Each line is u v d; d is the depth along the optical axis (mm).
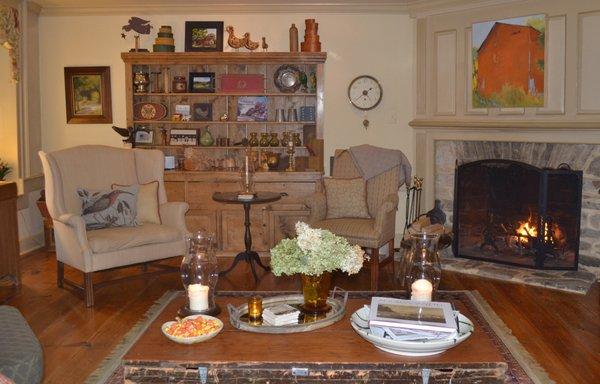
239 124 5918
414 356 2211
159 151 4902
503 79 5066
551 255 4863
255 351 2262
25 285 4617
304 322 2566
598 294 4348
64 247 4328
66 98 5988
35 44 5883
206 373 2172
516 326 3670
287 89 5762
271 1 5570
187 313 2689
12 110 5582
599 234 4672
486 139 5215
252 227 5539
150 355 2223
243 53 5551
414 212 5785
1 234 4316
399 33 5773
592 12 4504
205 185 5535
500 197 5113
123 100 5984
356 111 5871
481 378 2166
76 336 3525
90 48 5938
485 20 5141
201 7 5715
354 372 2160
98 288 4309
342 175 5180
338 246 2641
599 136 4551
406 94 5828
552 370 3031
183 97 5906
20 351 1960
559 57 4723
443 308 2432
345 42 5801
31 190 5840
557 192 4789
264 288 4578
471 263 5145
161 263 5332
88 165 4668
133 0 5570
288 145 5762
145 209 4594
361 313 2592
